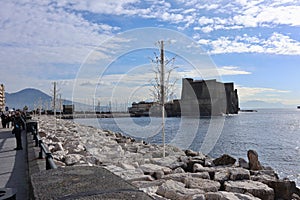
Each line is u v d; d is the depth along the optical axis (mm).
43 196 2346
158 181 7184
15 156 10906
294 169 12070
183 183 7113
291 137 23812
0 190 3047
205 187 6727
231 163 9883
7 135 20578
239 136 23812
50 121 33719
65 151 11883
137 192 2424
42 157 7922
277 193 7391
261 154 15547
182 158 10297
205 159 10531
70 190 2480
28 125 18062
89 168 3293
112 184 2641
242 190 6723
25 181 6977
